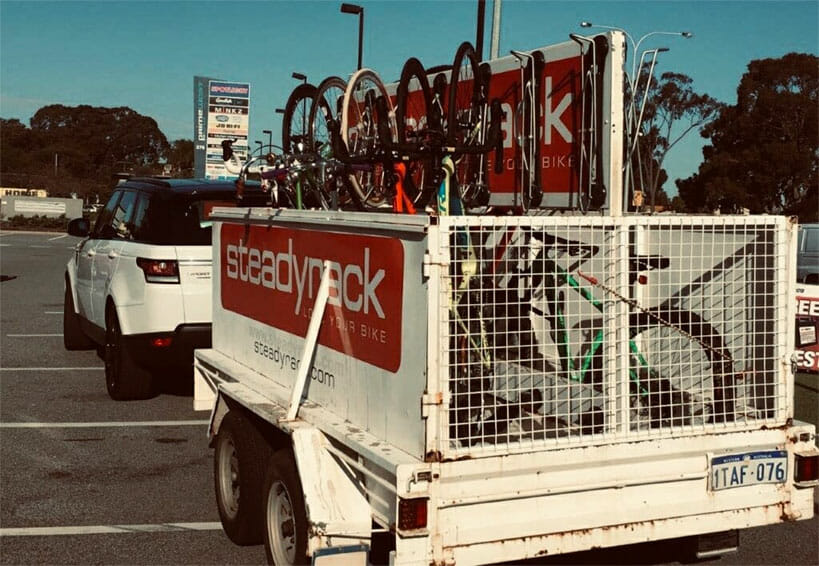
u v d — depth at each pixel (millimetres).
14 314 14594
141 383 8078
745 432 3803
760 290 3904
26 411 7898
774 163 42500
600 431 3689
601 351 3717
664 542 4629
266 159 5918
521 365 3693
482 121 5355
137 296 7605
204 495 5754
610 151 4535
